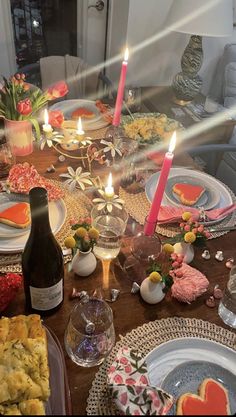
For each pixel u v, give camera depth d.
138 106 1.64
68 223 0.98
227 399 0.60
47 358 0.64
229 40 2.41
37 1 2.21
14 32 2.29
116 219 0.92
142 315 0.79
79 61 2.04
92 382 0.67
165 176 0.79
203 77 2.54
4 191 1.05
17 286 0.77
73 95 2.13
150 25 2.15
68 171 1.16
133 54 2.24
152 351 0.70
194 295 0.80
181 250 0.88
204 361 0.70
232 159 2.11
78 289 0.83
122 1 2.12
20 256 0.88
